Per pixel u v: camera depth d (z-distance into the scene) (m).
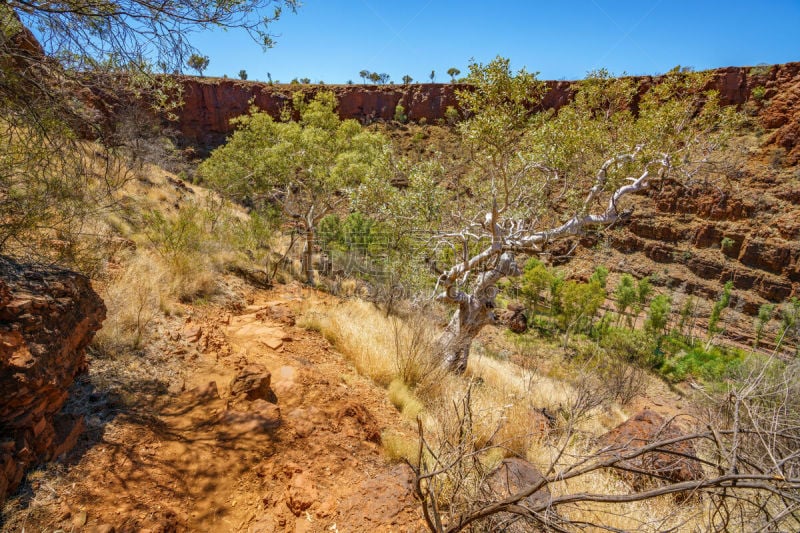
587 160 10.84
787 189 48.62
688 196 52.12
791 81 53.06
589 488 3.23
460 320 10.10
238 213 17.39
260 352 5.02
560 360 14.51
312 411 3.57
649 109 10.41
